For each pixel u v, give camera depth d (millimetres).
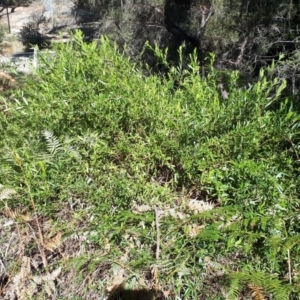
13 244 2104
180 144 2154
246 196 1897
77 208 2119
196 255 1768
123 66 2658
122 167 2178
